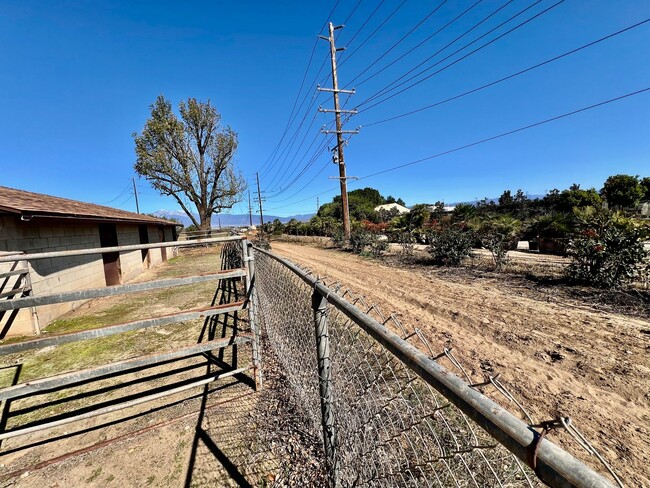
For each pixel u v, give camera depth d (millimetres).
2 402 2762
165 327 4512
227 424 2270
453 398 692
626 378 2514
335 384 1568
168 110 21359
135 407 2582
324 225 26547
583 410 2186
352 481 1413
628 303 4324
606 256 5074
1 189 6797
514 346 3223
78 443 2217
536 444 496
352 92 15625
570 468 438
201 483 1786
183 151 22141
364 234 13320
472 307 4586
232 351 3502
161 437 2193
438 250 8820
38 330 4934
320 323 1558
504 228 10969
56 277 5898
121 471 1927
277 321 2908
